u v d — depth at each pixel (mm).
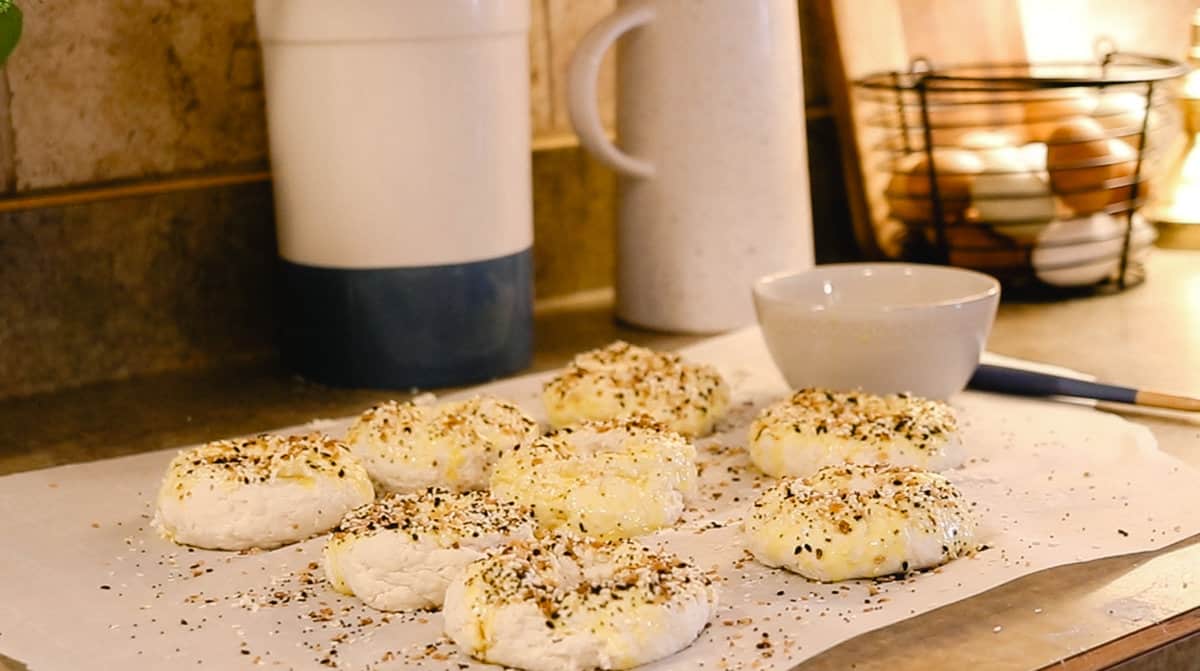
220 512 1105
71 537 1126
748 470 1204
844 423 1181
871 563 1054
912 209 1513
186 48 1390
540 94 1521
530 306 1376
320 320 1338
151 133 1388
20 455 1250
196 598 1059
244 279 1415
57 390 1362
